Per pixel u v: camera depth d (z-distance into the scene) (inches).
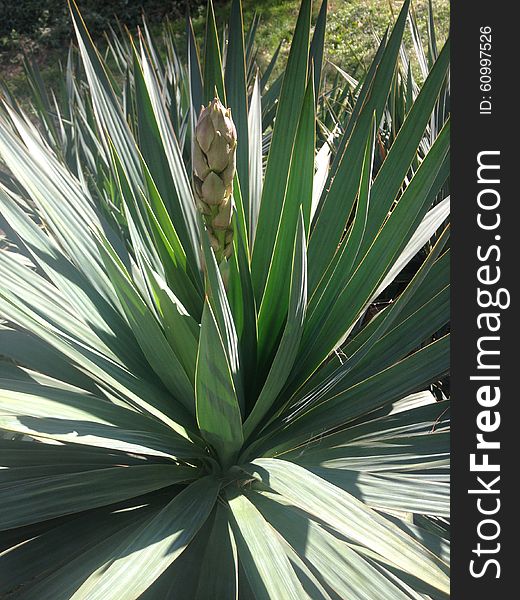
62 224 83.2
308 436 80.7
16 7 362.0
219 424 70.7
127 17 366.3
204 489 72.9
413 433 80.6
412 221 75.9
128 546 61.1
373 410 87.0
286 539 68.5
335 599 69.6
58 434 66.4
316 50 96.0
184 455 73.9
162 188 89.9
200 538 74.3
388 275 86.7
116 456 80.6
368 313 134.2
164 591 69.6
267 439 82.4
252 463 70.9
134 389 78.7
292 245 78.6
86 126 137.2
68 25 355.6
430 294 88.6
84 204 88.2
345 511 60.7
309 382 86.0
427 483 69.5
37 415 68.0
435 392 114.5
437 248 69.7
